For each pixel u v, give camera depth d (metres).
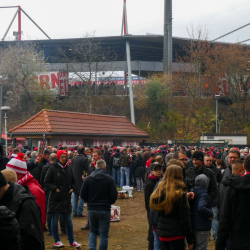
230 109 46.28
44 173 8.05
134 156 17.19
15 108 44.78
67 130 21.39
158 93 42.62
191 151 18.39
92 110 43.84
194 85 41.22
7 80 44.56
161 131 41.09
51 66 46.44
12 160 4.81
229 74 44.59
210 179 6.11
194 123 43.00
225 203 3.81
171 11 43.19
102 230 5.96
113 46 48.34
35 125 21.02
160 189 4.31
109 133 24.64
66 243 7.42
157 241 5.20
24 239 3.06
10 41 46.16
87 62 43.22
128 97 46.03
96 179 5.97
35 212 3.17
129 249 7.07
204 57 42.59
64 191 7.00
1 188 3.08
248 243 3.63
